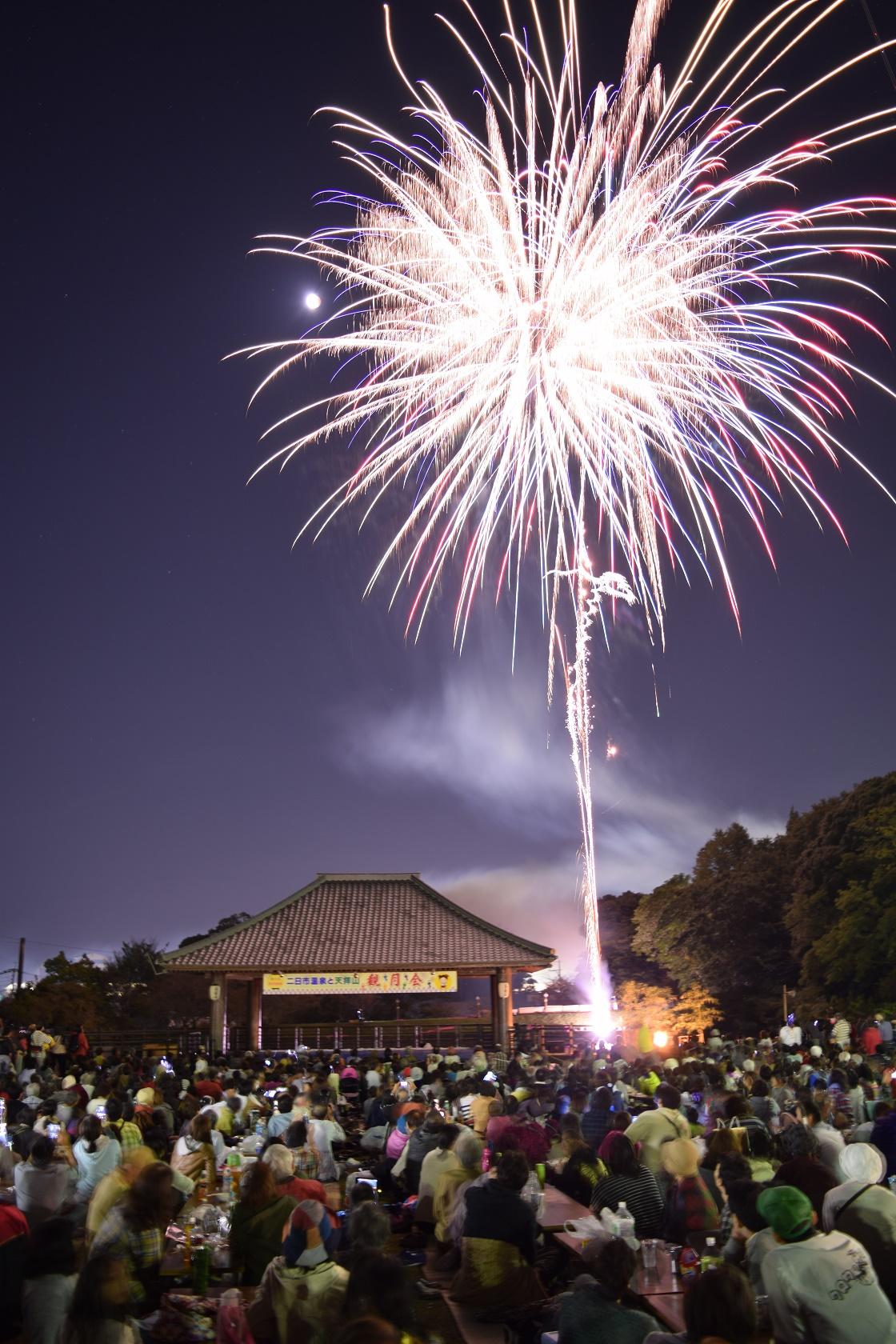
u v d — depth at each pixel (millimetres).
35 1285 8016
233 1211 10758
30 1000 65188
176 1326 9172
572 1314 7344
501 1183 10812
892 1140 11031
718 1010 65938
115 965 87375
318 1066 29484
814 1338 6348
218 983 43406
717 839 71438
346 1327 4930
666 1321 8492
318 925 45562
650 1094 20281
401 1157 15336
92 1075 22469
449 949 43781
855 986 53688
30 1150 12000
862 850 56500
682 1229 10484
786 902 65500
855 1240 7340
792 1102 16641
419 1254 12938
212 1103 19016
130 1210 9820
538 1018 50469
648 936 71312
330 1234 10539
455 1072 25609
